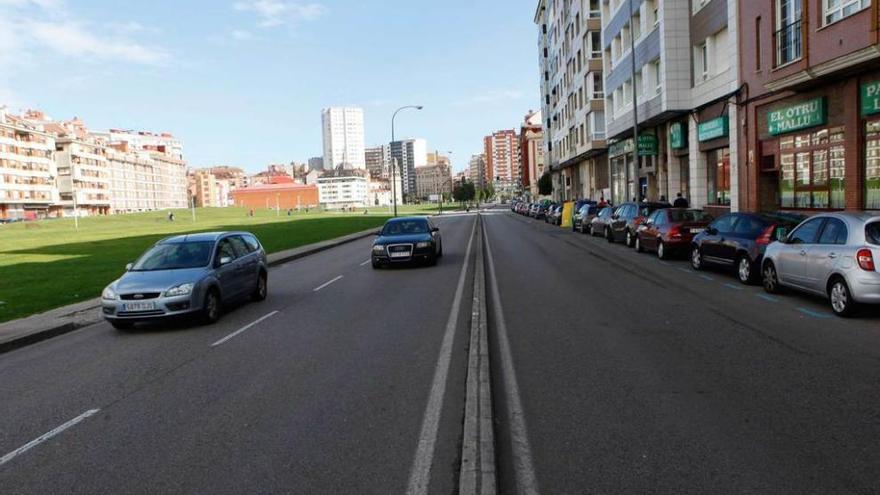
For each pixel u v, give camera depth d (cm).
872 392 567
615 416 525
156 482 431
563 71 6594
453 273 1650
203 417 565
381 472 432
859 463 420
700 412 527
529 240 2928
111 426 554
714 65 2475
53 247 3562
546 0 8219
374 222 6253
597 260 1881
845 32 1512
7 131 11700
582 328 890
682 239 1812
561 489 397
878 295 877
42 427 562
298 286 1538
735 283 1320
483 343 803
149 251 1159
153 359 819
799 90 1797
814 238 1023
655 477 409
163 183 19862
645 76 3069
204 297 1043
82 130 16675
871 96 1521
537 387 615
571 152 6097
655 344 777
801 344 759
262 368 734
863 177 1575
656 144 3253
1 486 438
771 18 1923
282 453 471
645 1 3027
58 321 1125
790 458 431
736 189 2238
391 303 1188
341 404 583
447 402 579
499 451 461
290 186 19375
